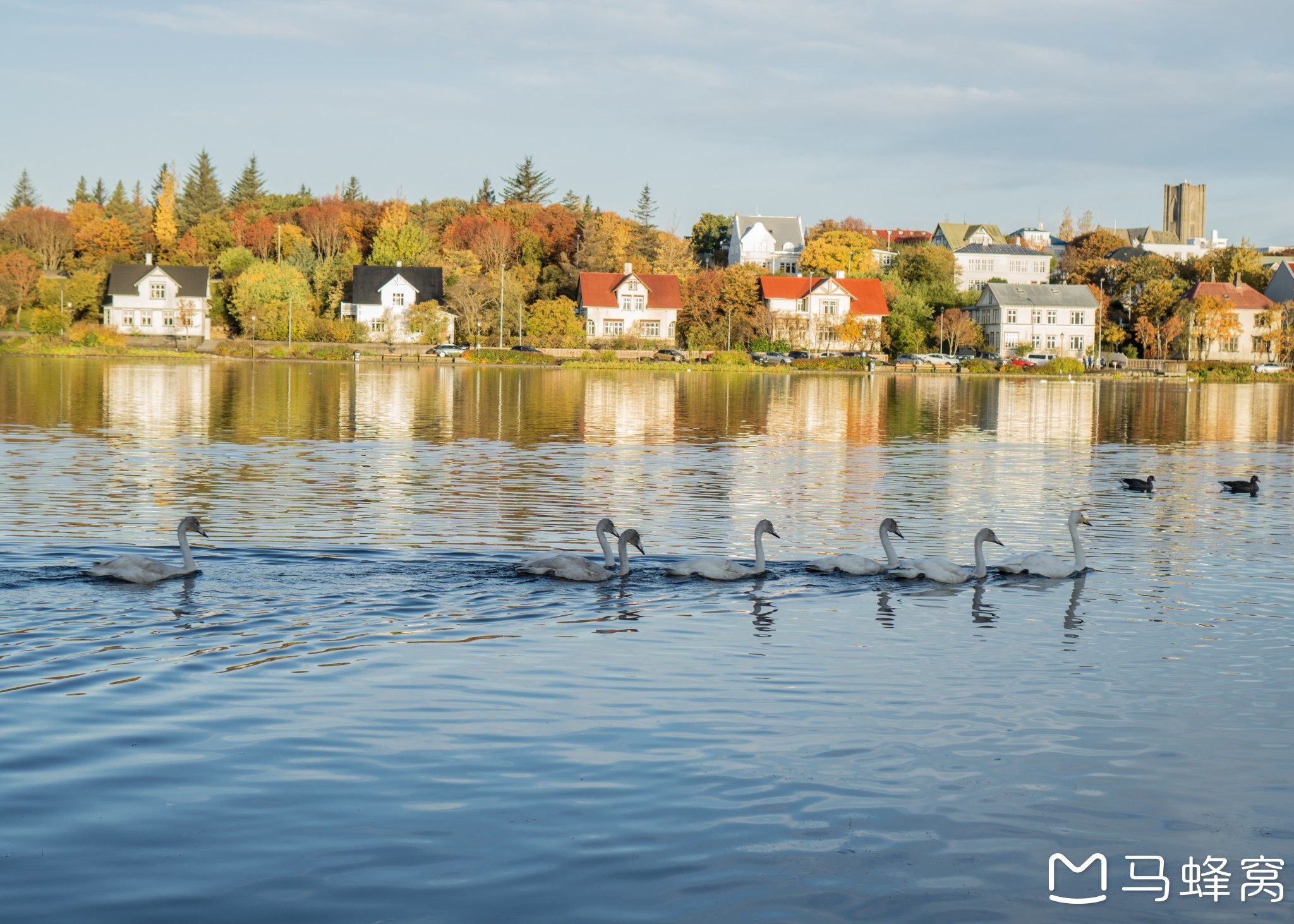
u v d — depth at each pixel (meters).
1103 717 15.02
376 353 144.12
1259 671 17.17
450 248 195.12
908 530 29.56
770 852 11.05
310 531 27.31
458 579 22.02
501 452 45.41
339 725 14.09
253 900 9.97
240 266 180.62
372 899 10.02
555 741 13.70
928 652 17.91
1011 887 10.60
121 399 67.94
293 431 51.56
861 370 144.38
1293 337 163.50
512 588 21.41
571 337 158.25
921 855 11.12
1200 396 102.44
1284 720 15.05
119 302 172.75
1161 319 171.75
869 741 13.97
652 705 15.04
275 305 153.88
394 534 27.11
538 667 16.59
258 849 10.88
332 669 16.27
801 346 167.62
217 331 173.12
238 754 13.11
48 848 10.81
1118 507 34.50
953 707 15.27
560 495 34.06
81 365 107.75
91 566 22.52
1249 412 81.12
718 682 16.09
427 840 11.11
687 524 29.62
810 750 13.60
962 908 10.18
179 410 61.34
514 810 11.80
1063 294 178.62
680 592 21.48
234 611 19.30
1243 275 189.88
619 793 12.27
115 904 9.86
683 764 13.09
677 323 175.00
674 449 47.91
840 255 196.88
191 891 10.09
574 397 80.62
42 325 150.50
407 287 165.38
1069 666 17.30
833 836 11.44
